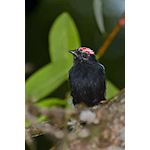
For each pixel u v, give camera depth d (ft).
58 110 14.23
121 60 14.78
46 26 14.80
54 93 14.73
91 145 14.23
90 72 14.64
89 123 14.24
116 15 14.69
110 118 14.25
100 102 14.66
